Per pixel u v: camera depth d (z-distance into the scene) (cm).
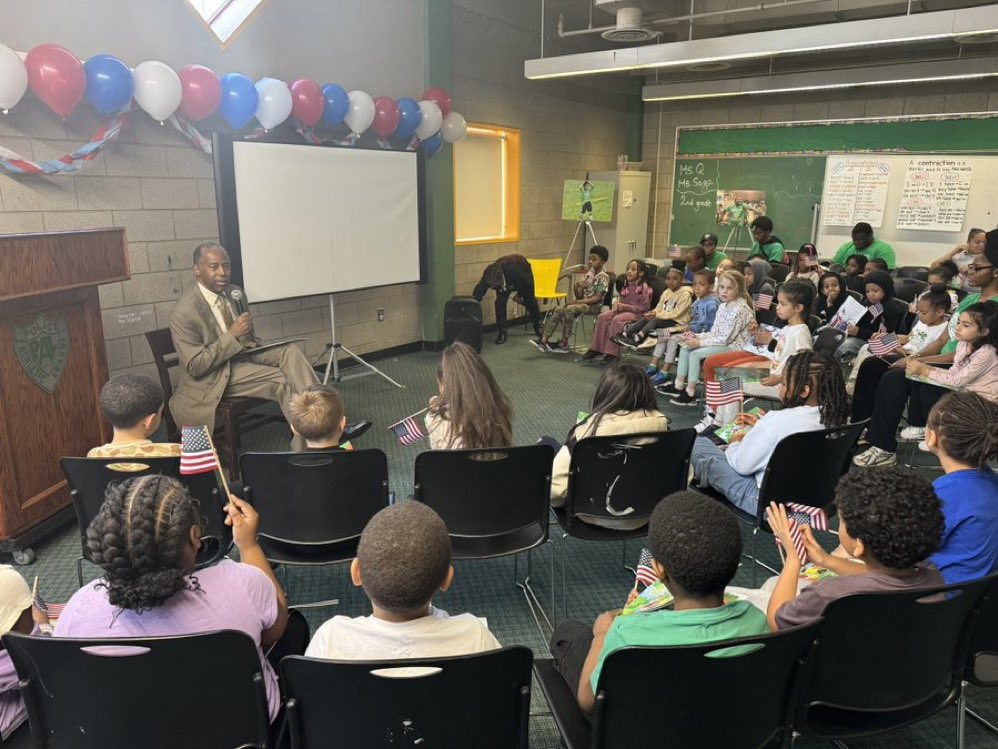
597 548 293
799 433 217
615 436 211
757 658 115
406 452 392
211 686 117
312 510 204
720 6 636
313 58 498
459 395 229
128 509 116
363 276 524
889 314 465
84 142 374
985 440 159
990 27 438
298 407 218
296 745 114
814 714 143
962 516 160
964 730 178
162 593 116
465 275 716
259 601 132
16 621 131
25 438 266
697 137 880
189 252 442
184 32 415
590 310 661
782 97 816
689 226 907
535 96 756
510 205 770
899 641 133
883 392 363
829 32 491
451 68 629
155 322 428
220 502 207
